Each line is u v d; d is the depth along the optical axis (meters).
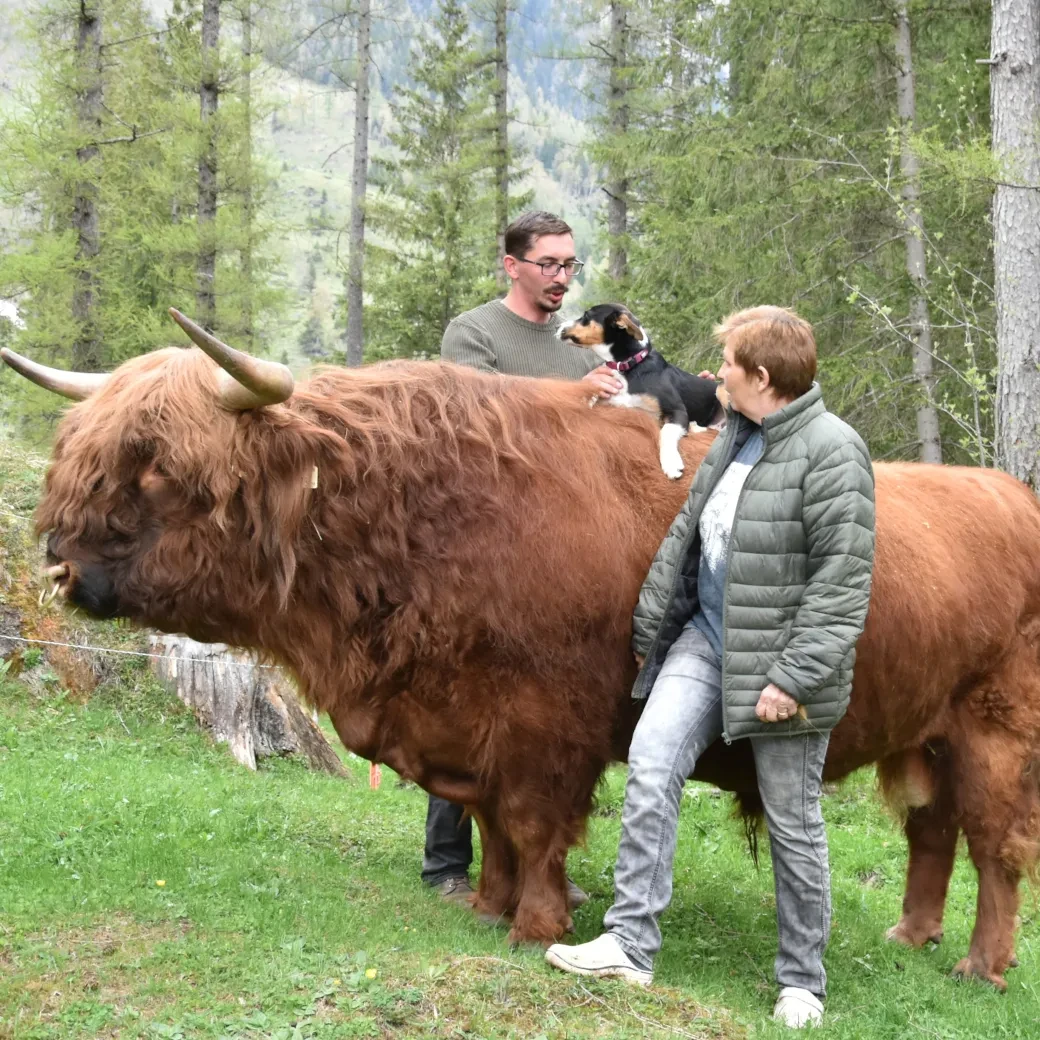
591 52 28.52
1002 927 4.95
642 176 25.59
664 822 3.91
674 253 16.72
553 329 5.50
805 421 3.93
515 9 33.59
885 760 5.32
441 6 34.59
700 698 4.01
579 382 4.60
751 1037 3.69
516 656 4.05
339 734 4.34
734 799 4.90
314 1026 3.37
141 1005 3.48
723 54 17.14
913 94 14.79
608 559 4.14
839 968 4.91
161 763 8.17
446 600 4.03
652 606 4.06
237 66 25.38
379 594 4.09
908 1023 4.23
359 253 31.72
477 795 4.34
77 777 6.86
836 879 7.06
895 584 4.57
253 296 25.11
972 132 13.74
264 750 9.32
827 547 3.85
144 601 4.03
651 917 3.91
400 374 4.34
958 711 5.03
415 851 6.22
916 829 5.52
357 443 4.07
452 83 33.78
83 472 3.92
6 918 4.08
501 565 4.04
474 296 31.20
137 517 3.96
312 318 58.47
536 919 4.23
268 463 3.95
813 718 3.93
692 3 18.00
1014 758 4.98
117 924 4.12
